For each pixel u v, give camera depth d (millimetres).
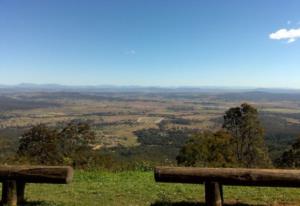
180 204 8414
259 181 7070
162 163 17297
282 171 7074
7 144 40219
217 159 33562
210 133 38281
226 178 7191
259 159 44188
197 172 7312
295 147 38281
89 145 33438
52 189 9953
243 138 45188
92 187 10211
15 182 7711
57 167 7555
